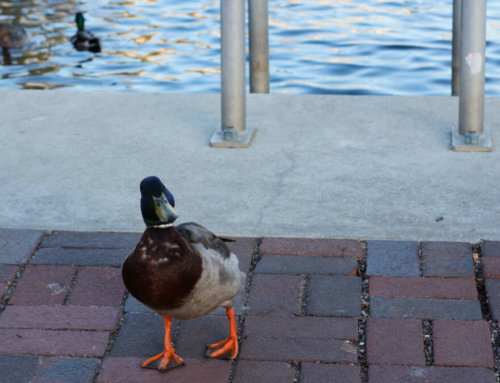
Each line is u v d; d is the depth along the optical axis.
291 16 6.71
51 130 3.34
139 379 2.32
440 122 3.34
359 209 2.83
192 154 3.16
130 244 2.71
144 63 5.86
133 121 3.40
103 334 2.43
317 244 2.69
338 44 5.98
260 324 2.45
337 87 5.15
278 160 3.11
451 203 2.85
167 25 6.73
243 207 2.86
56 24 6.94
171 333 2.44
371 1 7.08
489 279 2.55
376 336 2.40
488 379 2.29
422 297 2.50
